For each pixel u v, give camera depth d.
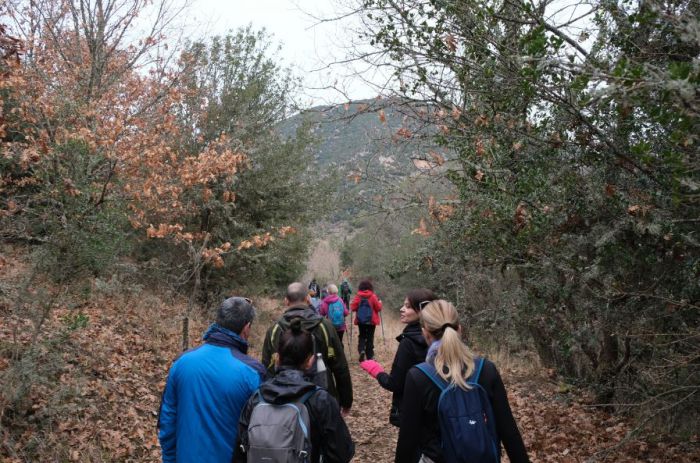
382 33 6.14
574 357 7.83
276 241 15.15
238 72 14.06
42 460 4.95
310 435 2.77
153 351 8.74
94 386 6.57
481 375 2.85
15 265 7.48
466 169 6.27
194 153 13.14
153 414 6.73
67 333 6.02
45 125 7.32
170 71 12.45
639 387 5.65
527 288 6.45
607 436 6.11
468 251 6.97
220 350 3.23
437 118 6.55
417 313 4.14
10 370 5.23
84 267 6.27
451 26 5.73
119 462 5.51
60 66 10.92
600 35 4.48
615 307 4.95
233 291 14.88
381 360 12.91
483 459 2.65
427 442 2.84
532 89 4.17
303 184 15.43
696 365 4.41
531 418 7.16
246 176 13.85
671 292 4.48
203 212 13.34
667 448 5.55
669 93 2.62
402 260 8.38
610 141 4.25
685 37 2.72
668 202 3.96
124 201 7.63
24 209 6.39
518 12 4.98
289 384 2.83
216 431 3.04
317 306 12.31
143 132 9.59
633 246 4.36
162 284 12.48
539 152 4.93
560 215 4.73
